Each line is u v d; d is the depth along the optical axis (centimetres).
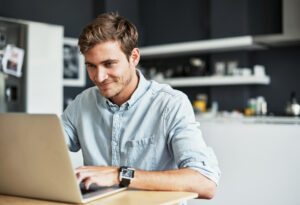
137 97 152
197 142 139
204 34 575
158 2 621
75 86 543
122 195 123
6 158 124
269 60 545
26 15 481
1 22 393
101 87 137
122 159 153
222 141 253
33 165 118
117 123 153
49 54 441
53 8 516
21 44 413
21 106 413
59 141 111
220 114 534
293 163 228
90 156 160
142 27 637
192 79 554
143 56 620
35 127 114
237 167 246
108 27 131
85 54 133
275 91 540
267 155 237
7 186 128
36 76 428
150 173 128
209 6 570
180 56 610
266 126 237
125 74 136
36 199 123
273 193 233
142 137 151
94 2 576
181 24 598
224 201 249
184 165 136
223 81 527
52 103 445
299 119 463
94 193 122
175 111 148
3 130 122
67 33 536
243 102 544
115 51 131
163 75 615
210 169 134
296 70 525
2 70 396
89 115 161
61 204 115
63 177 113
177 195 121
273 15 517
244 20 529
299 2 472
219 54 564
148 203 111
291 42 505
